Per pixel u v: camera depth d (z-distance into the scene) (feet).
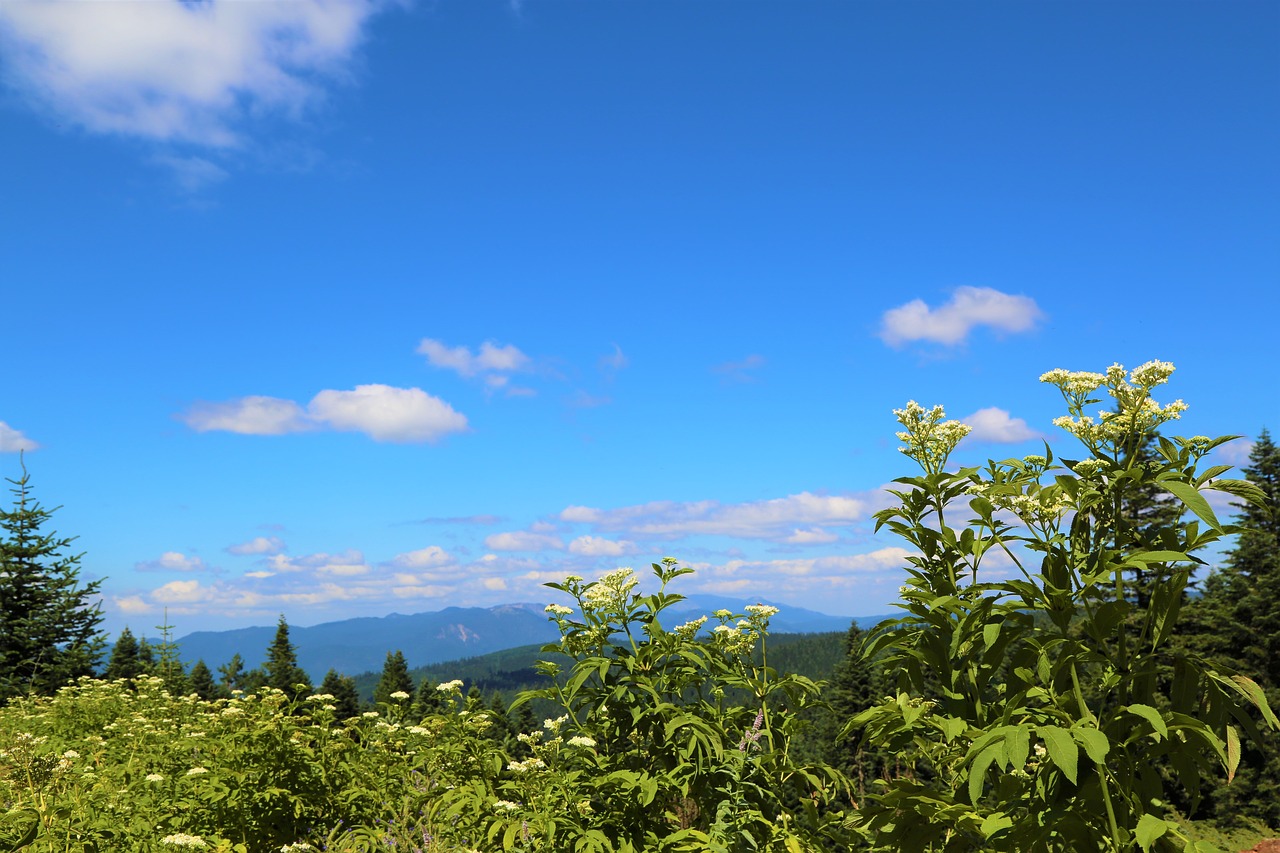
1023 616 11.73
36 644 75.61
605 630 16.28
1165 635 10.69
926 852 12.07
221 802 18.40
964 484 13.07
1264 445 73.92
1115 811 10.39
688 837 13.97
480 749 19.02
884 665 13.47
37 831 15.10
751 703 16.94
